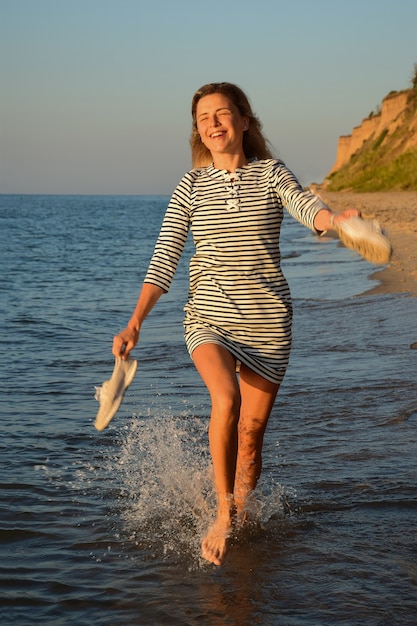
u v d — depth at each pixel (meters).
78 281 15.14
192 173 3.45
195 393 5.70
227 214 3.28
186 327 3.40
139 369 6.52
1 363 6.98
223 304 3.29
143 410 5.27
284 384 5.63
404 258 12.33
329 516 3.49
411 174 47.72
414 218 20.83
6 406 5.45
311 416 4.88
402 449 4.25
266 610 2.70
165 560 3.13
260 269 3.29
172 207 3.42
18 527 3.43
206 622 2.64
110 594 2.86
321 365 6.14
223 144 3.38
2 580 2.96
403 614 2.64
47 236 35.47
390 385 5.43
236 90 3.44
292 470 4.03
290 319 3.37
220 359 3.17
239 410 3.09
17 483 3.94
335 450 4.28
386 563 3.03
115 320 9.80
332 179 68.88
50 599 2.82
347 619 2.62
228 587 2.88
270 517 3.49
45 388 6.00
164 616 2.69
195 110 3.50
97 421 3.01
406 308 8.20
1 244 28.73
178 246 3.39
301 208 3.12
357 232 2.71
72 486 3.92
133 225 50.59
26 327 9.19
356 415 4.85
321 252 17.56
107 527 3.44
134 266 18.78
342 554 3.12
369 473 3.94
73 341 8.23
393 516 3.46
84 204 162.75
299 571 2.99
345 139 85.56
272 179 3.31
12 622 2.66
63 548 3.25
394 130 61.38
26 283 14.80
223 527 3.15
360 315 8.09
